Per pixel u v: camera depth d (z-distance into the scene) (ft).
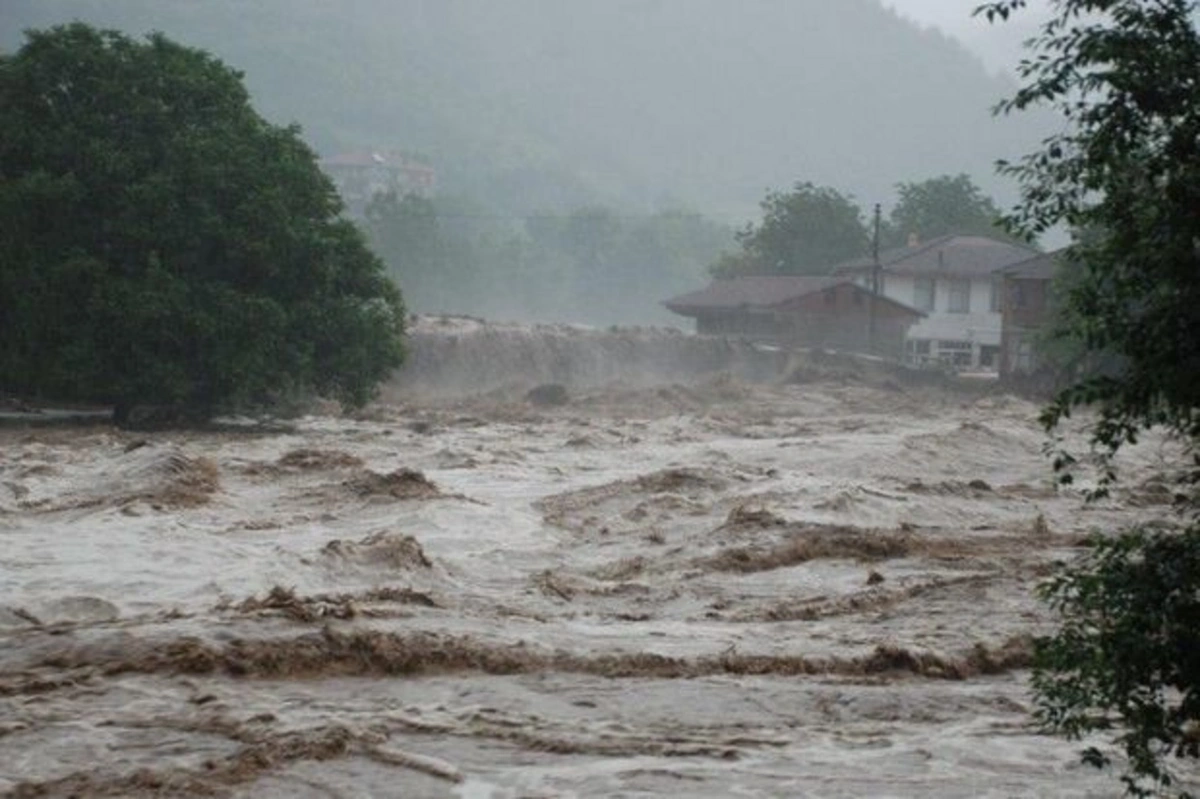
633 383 309.63
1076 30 35.68
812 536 101.71
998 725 58.49
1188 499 44.42
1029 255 387.34
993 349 380.37
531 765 51.96
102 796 47.67
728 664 66.49
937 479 149.79
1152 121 35.06
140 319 180.55
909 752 54.75
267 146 200.95
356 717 56.59
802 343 351.46
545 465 154.30
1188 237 34.12
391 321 207.72
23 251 182.29
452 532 105.40
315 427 204.03
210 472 125.18
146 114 192.13
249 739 53.47
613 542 105.40
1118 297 35.63
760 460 159.84
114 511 105.29
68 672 61.26
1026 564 95.91
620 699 60.80
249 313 186.09
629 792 49.24
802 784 50.55
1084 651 36.47
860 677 65.72
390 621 69.41
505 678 63.57
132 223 185.47
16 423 192.75
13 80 189.67
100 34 196.75
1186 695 37.14
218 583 81.97
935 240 402.93
